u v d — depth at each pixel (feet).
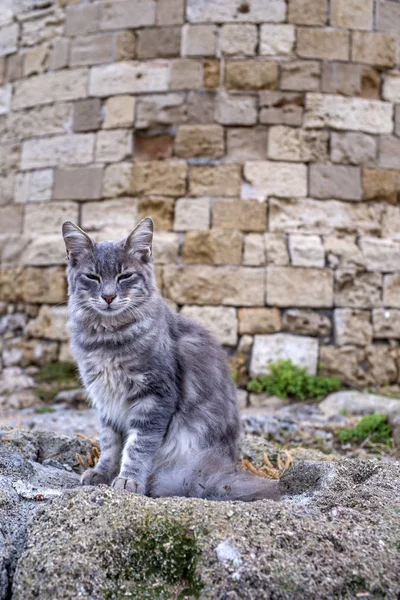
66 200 7.98
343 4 7.68
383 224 7.72
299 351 7.30
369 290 7.52
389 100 7.80
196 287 7.36
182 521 2.87
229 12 7.61
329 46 7.63
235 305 7.32
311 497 3.31
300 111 7.57
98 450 4.12
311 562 2.72
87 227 7.85
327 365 7.32
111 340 3.68
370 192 7.65
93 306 3.72
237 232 7.39
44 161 8.16
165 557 2.79
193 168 7.54
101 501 3.01
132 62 7.79
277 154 7.49
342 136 7.61
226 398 4.04
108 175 7.80
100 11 7.98
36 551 2.81
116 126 7.80
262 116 7.52
